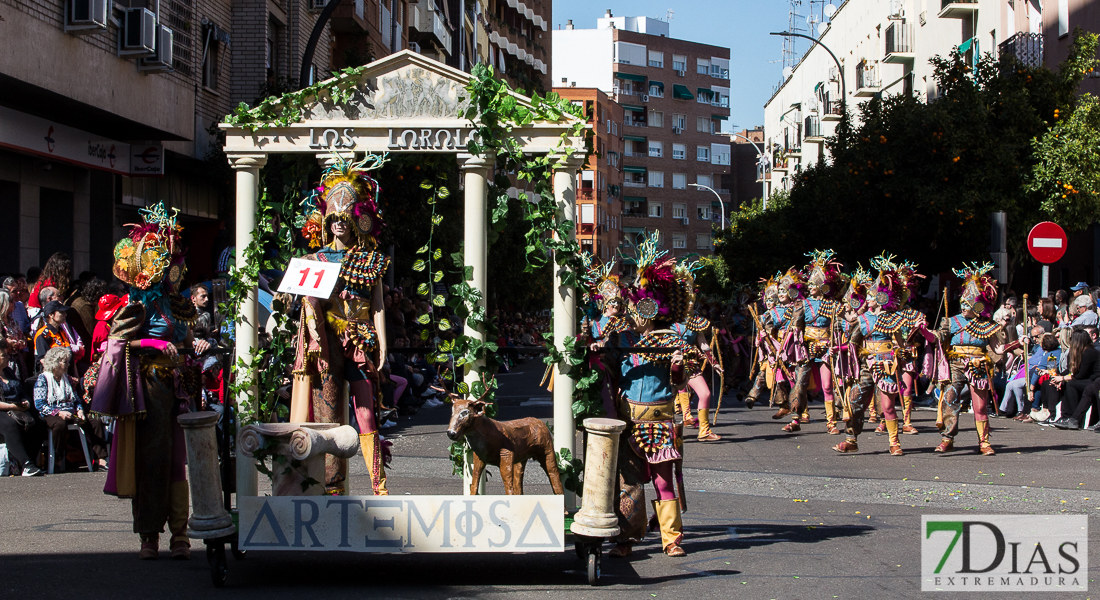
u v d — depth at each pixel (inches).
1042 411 666.2
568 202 276.1
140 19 680.4
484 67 272.7
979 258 1040.2
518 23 3046.3
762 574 269.9
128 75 694.5
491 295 1395.2
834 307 605.6
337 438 257.8
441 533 250.2
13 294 498.3
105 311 274.8
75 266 739.4
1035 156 1006.4
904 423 601.6
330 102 279.1
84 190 750.5
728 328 986.1
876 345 506.6
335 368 279.9
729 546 304.3
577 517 255.0
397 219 843.4
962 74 1097.4
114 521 330.6
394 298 775.1
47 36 598.2
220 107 928.3
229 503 265.9
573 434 278.5
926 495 389.1
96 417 440.5
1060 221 1002.7
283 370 294.5
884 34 2020.2
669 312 300.7
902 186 1056.2
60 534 309.9
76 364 467.5
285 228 298.7
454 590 251.8
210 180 876.0
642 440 286.8
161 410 278.2
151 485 277.7
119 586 251.0
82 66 636.1
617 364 291.9
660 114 4798.2
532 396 836.6
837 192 1187.3
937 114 1039.0
